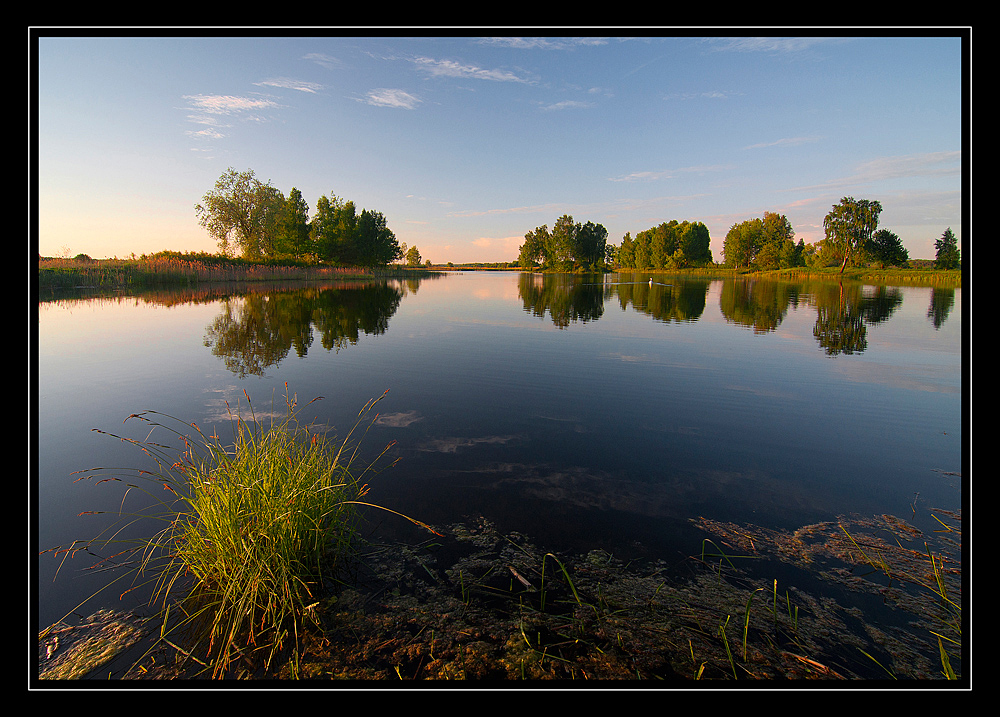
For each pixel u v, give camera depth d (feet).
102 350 30.71
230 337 36.35
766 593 9.53
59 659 7.63
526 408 20.85
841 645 8.26
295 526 9.80
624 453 16.22
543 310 60.23
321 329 41.65
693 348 34.19
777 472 14.93
